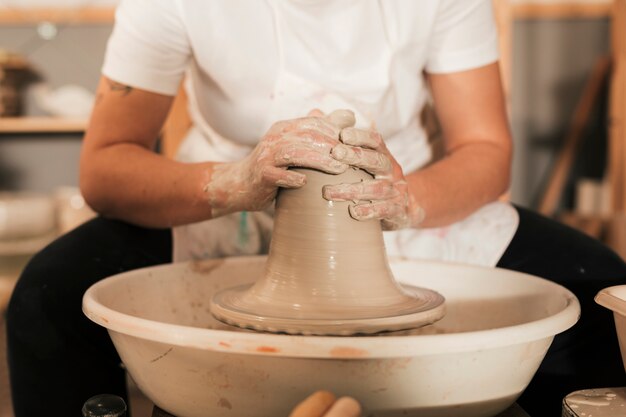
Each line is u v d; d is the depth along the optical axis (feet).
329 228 2.61
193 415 2.46
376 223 2.74
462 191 3.70
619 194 9.06
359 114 3.86
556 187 10.07
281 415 2.31
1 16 10.08
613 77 9.07
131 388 4.32
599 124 10.60
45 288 3.51
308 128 2.63
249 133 4.04
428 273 3.57
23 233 8.93
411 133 4.33
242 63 3.80
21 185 10.41
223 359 2.24
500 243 3.97
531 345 2.39
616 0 8.96
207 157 4.29
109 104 3.89
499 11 6.09
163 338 2.26
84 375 3.52
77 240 3.84
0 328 8.10
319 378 2.21
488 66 4.09
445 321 3.48
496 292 3.36
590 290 3.59
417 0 3.87
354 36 3.86
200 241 4.12
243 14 3.74
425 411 2.33
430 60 4.15
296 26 3.79
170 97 4.02
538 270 3.79
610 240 7.97
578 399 2.29
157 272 3.38
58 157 10.40
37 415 3.49
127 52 3.83
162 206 3.57
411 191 3.50
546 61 10.68
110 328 2.43
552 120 10.77
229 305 2.68
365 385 2.23
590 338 3.57
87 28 10.24
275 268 2.69
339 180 2.61
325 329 2.41
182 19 3.72
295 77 3.83
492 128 4.08
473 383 2.33
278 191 2.76
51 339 3.45
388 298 2.65
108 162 3.74
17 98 10.02
